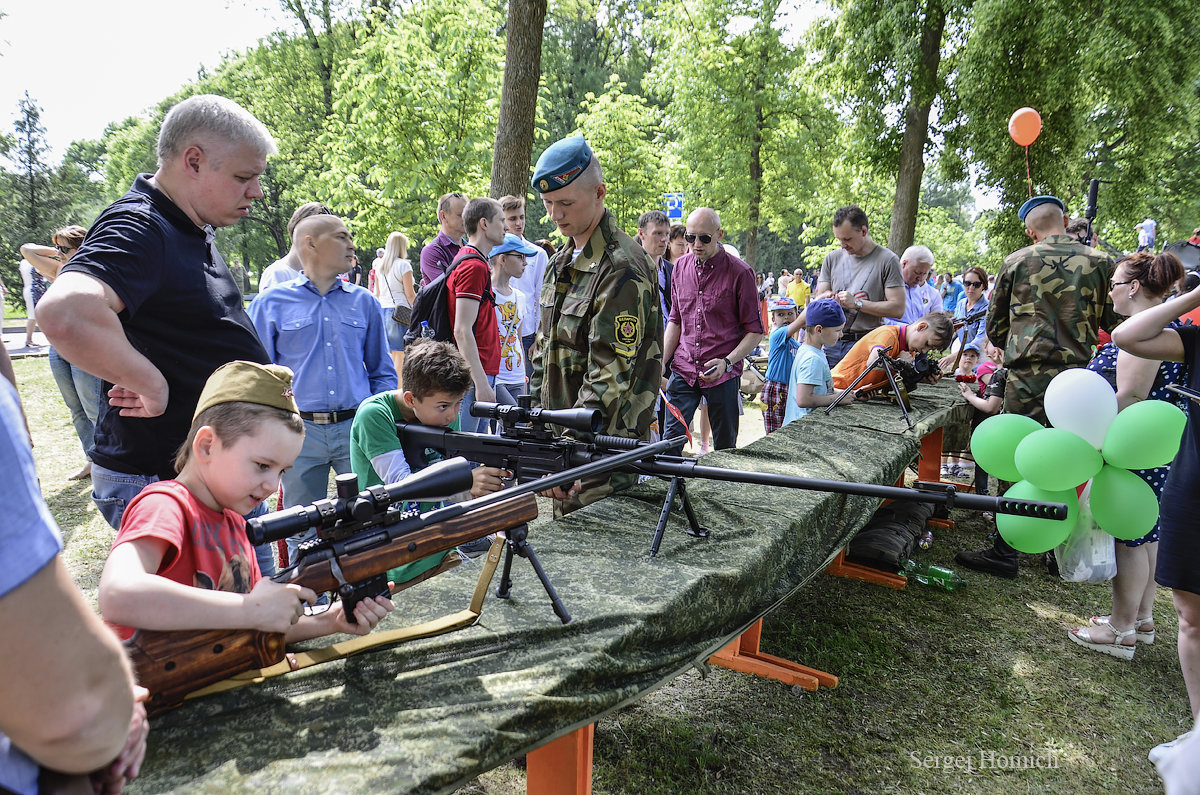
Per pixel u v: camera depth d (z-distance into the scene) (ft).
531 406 7.48
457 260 13.46
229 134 6.86
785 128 69.41
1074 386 9.43
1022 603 13.43
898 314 18.90
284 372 5.05
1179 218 61.72
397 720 4.35
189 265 7.12
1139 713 9.98
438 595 6.13
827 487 6.55
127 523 4.54
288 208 104.27
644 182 61.05
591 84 100.17
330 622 4.86
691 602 6.30
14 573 2.15
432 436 7.85
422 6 44.16
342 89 49.52
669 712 9.60
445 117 44.06
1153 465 9.12
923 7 38.73
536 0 23.29
